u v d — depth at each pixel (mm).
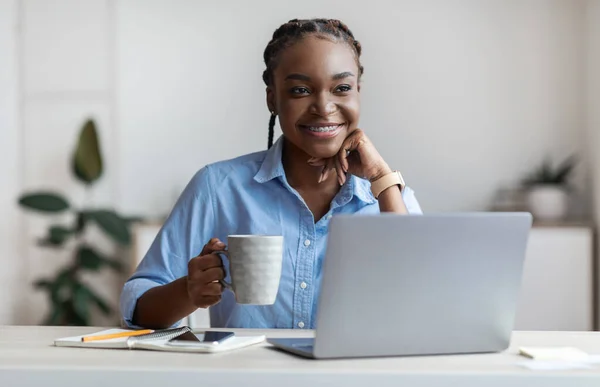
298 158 1648
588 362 1039
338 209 1645
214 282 1275
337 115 1571
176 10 4312
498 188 4129
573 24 4078
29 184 4457
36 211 4180
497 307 1105
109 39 4375
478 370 965
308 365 998
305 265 1608
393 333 1062
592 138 3947
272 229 1626
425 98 4156
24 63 4438
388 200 1555
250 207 1637
